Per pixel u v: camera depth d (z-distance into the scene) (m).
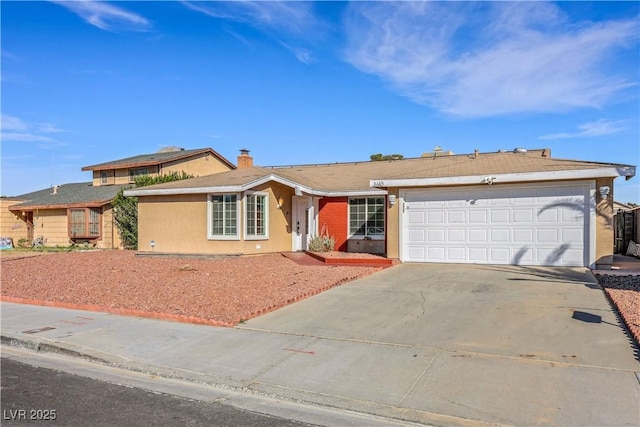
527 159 17.67
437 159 24.44
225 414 5.28
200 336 8.20
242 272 14.38
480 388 5.59
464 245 15.56
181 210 19.39
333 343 7.53
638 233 19.50
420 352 6.90
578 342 7.02
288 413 5.31
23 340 8.29
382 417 5.12
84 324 9.27
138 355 7.32
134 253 20.70
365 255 17.95
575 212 14.07
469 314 8.88
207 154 32.69
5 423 5.04
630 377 5.70
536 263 14.54
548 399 5.21
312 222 21.58
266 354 7.16
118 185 30.33
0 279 14.95
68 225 27.39
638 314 8.16
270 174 19.25
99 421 5.08
